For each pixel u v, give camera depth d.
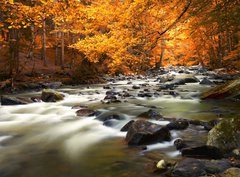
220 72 23.98
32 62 28.80
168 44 25.58
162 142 6.12
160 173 4.59
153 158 5.31
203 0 8.32
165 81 19.98
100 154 5.71
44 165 5.26
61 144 6.49
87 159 5.48
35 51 34.91
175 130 6.91
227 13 8.36
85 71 21.95
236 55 20.78
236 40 24.69
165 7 8.58
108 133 7.20
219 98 11.13
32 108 10.81
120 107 10.20
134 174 4.67
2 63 22.03
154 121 7.93
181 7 8.71
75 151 5.97
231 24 8.85
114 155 5.59
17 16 10.28
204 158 5.10
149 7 8.31
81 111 9.48
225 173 4.00
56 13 10.05
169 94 13.17
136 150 5.78
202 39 20.39
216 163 4.44
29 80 19.81
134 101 11.55
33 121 8.79
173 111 9.25
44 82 19.34
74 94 14.73
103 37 10.39
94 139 6.75
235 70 22.41
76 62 23.33
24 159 5.58
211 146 5.16
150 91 14.55
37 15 10.16
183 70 29.88
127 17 8.70
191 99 11.67
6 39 21.94
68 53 36.75
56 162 5.39
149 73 28.25
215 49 28.53
